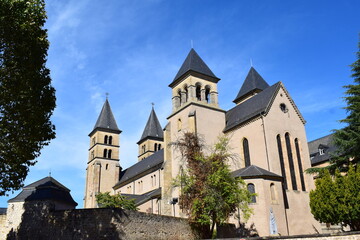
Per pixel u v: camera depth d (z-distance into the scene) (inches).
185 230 1254.3
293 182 1722.4
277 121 1801.2
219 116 2126.0
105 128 3732.8
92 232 1075.9
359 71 1441.9
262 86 2476.6
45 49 1056.2
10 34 927.0
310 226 1647.4
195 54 2287.2
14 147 993.5
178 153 2063.2
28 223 1275.8
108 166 3609.7
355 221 1122.0
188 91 2144.4
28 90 978.1
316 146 2503.7
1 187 1002.7
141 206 2310.5
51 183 1576.0
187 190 1255.5
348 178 1146.7
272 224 1425.9
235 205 1246.9
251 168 1589.6
